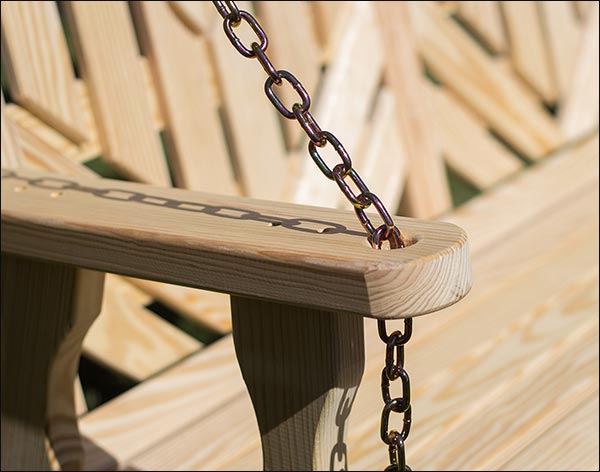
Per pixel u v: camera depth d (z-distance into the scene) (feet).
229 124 8.25
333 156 9.00
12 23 6.98
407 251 4.12
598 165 10.44
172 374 7.86
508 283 8.66
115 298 7.91
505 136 10.69
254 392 5.02
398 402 4.25
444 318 8.26
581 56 10.99
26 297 5.80
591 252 8.99
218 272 4.50
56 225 5.09
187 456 6.98
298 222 4.64
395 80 9.55
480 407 7.25
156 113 7.80
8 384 6.06
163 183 7.81
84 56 7.33
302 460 4.99
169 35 7.79
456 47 10.18
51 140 7.30
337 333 4.67
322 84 9.02
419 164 9.75
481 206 9.75
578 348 7.78
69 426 6.20
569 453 6.79
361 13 9.21
